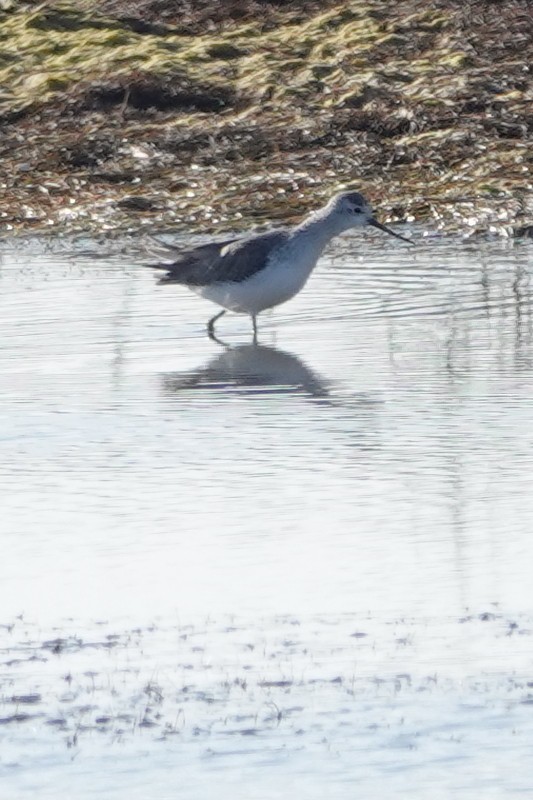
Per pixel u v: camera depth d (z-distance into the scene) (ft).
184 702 28.09
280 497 39.24
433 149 91.09
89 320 61.82
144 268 73.00
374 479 40.65
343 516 37.58
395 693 28.19
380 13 109.40
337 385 51.37
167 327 60.75
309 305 64.03
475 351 55.52
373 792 24.82
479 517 37.27
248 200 85.97
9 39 110.42
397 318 61.21
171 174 90.48
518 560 34.30
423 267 71.20
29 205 86.74
